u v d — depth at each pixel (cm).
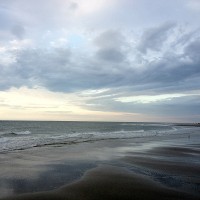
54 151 1756
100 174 1072
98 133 4028
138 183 931
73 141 2505
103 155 1627
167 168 1230
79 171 1135
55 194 795
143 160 1455
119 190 845
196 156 1645
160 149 1989
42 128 5741
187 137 3444
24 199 746
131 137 3228
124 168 1215
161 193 823
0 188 854
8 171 1105
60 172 1109
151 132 4525
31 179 981
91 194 801
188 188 886
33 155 1555
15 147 1884
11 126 6166
